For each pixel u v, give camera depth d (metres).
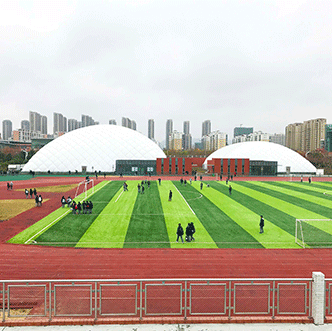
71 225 21.36
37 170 71.25
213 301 10.22
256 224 22.48
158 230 20.44
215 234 19.67
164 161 72.12
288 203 31.67
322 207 29.55
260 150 81.25
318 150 142.25
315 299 7.90
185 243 17.69
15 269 13.42
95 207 28.12
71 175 68.75
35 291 10.94
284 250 16.67
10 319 8.23
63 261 14.49
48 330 7.57
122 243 17.52
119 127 87.06
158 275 12.90
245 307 9.81
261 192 39.97
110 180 56.41
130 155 76.56
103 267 13.76
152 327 7.73
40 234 19.03
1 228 20.41
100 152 74.88
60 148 74.56
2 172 74.31
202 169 89.25
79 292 10.82
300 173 76.94
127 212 25.97
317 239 18.84
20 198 34.16
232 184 50.06
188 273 13.16
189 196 35.44
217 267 13.95
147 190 40.59
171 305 9.89
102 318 8.10
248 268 13.89
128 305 9.86
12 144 150.75
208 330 7.59
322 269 13.92
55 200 32.50
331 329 7.65
